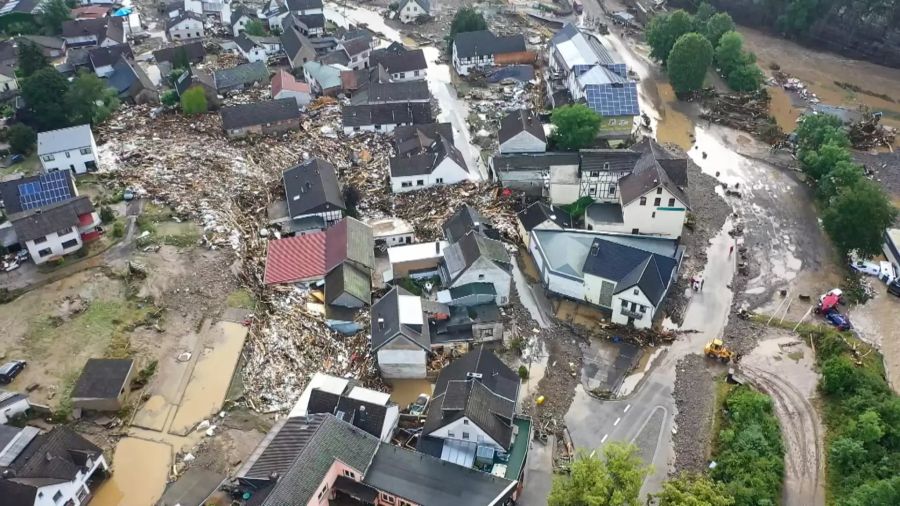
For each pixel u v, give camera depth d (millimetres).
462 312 65188
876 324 68250
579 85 103438
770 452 52062
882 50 128625
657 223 76188
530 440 53094
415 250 71438
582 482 45406
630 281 64562
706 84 118250
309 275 69188
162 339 61719
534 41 137000
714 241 79812
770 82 121312
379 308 62875
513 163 86000
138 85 105375
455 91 116750
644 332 66125
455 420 49719
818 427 56562
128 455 51688
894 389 60469
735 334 66562
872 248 73062
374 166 91688
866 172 92438
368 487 47719
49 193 76312
